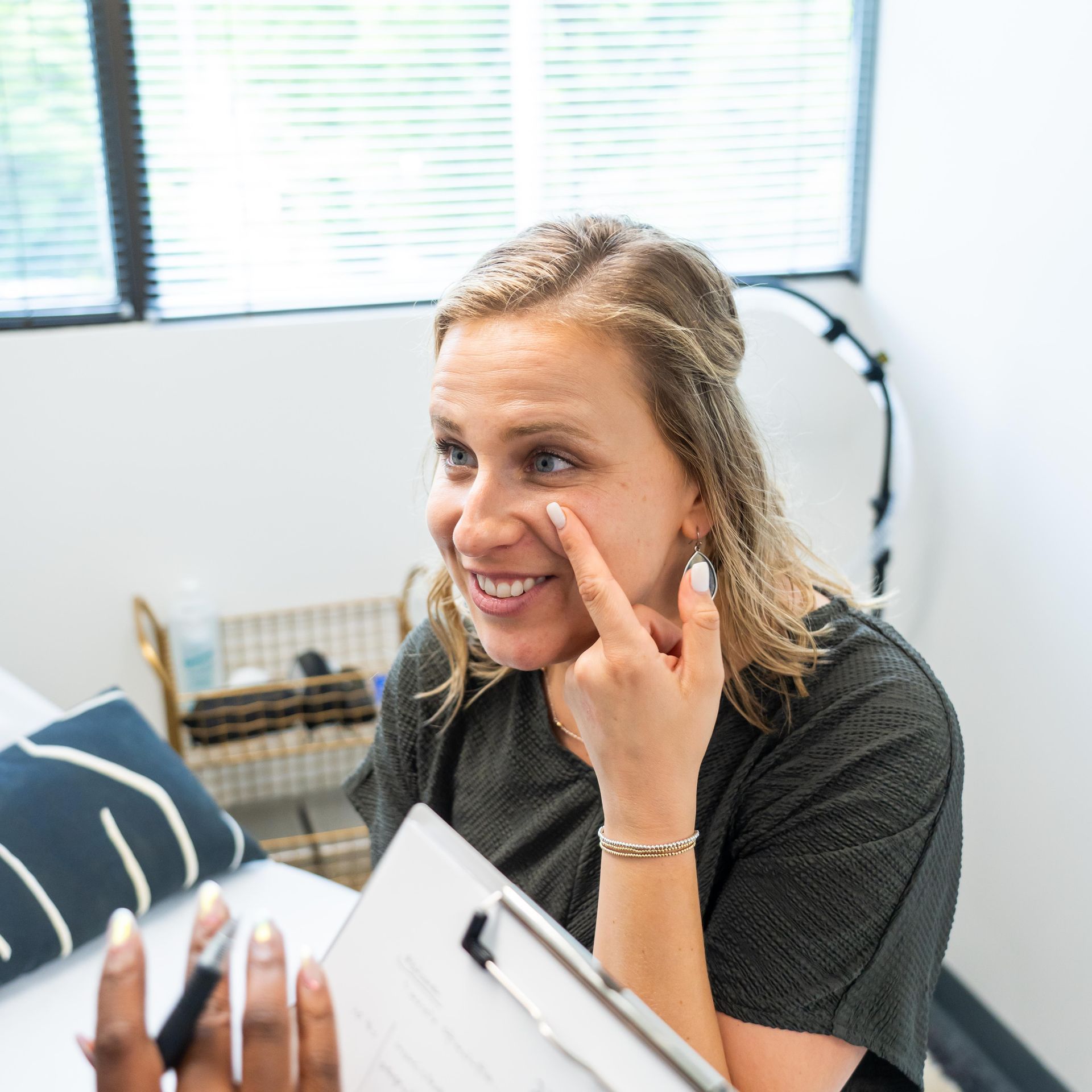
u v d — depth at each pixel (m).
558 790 0.87
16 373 1.86
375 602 2.08
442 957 0.50
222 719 1.86
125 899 1.25
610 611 0.66
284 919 1.26
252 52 1.90
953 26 1.71
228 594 2.03
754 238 2.06
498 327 0.70
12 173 1.87
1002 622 1.66
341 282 2.02
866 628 0.82
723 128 2.03
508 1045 0.48
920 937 0.72
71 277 1.93
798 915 0.72
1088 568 1.48
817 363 1.64
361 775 1.06
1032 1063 1.63
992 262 1.64
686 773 0.67
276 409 1.98
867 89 1.98
